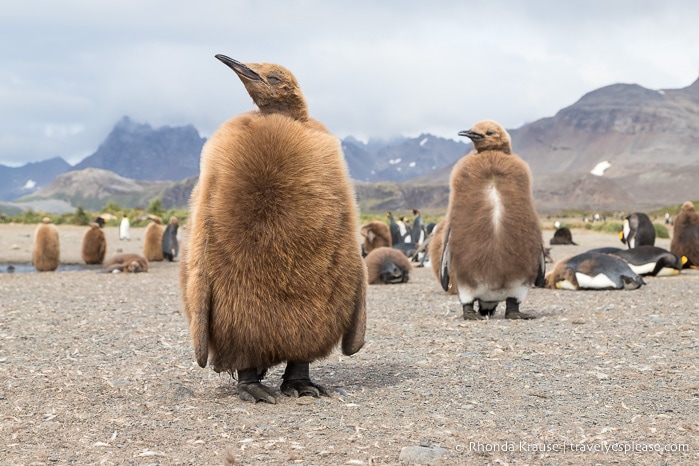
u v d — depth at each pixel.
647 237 10.09
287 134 4.14
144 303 6.93
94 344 5.30
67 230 23.28
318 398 4.30
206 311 4.11
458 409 4.16
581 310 6.17
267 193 4.09
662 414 4.08
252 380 4.32
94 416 4.14
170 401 4.31
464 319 5.83
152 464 3.53
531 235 5.59
